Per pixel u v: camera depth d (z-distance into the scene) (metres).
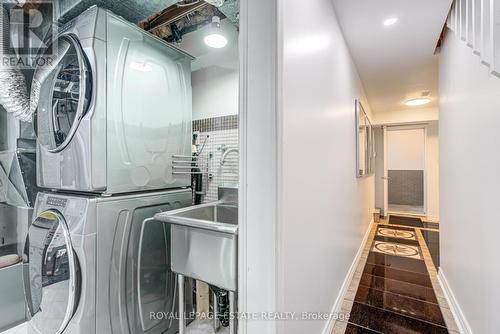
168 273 1.61
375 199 5.18
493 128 1.21
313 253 1.29
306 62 1.17
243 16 0.90
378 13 1.76
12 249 1.81
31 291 1.45
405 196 5.78
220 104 2.08
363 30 1.98
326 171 1.53
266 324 0.85
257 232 0.87
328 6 1.57
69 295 1.19
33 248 1.42
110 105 1.31
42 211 1.40
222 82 2.07
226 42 1.84
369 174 3.84
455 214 1.83
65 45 1.37
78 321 1.16
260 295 0.87
